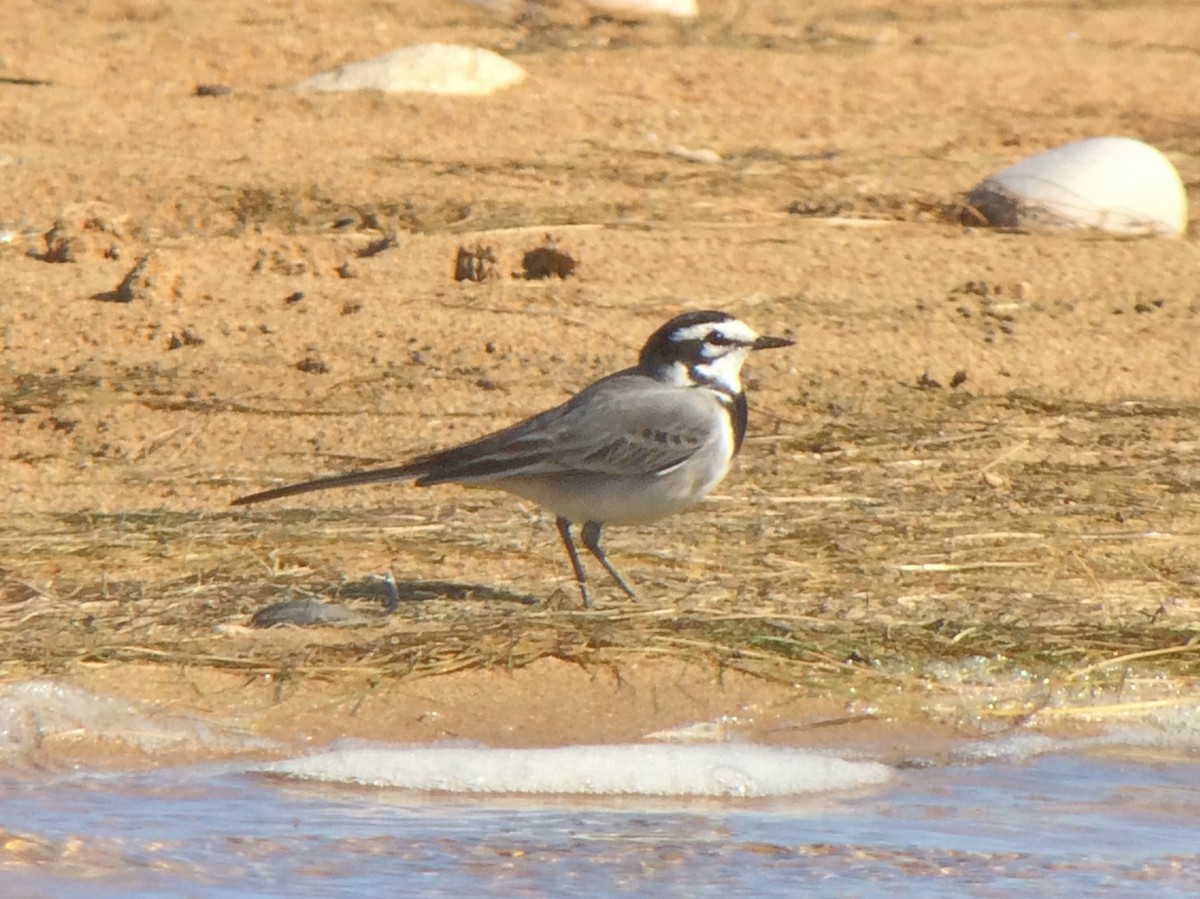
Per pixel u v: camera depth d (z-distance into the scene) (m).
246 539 12.75
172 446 14.81
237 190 20.92
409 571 12.33
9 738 10.03
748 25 32.09
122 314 17.23
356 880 8.70
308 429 15.10
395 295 18.02
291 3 31.38
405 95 25.34
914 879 8.82
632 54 28.84
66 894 8.46
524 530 13.13
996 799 9.80
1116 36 32.62
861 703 10.73
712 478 11.90
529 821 9.45
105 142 22.83
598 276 18.91
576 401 11.84
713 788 9.91
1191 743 10.55
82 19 29.38
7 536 12.66
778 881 8.77
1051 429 15.55
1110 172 21.31
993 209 21.36
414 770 9.91
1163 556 12.89
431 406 15.60
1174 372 17.00
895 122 26.08
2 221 19.83
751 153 24.11
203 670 10.67
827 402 15.95
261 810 9.47
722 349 12.06
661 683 10.77
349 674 10.68
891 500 13.84
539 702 10.57
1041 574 12.52
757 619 11.48
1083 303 18.70
